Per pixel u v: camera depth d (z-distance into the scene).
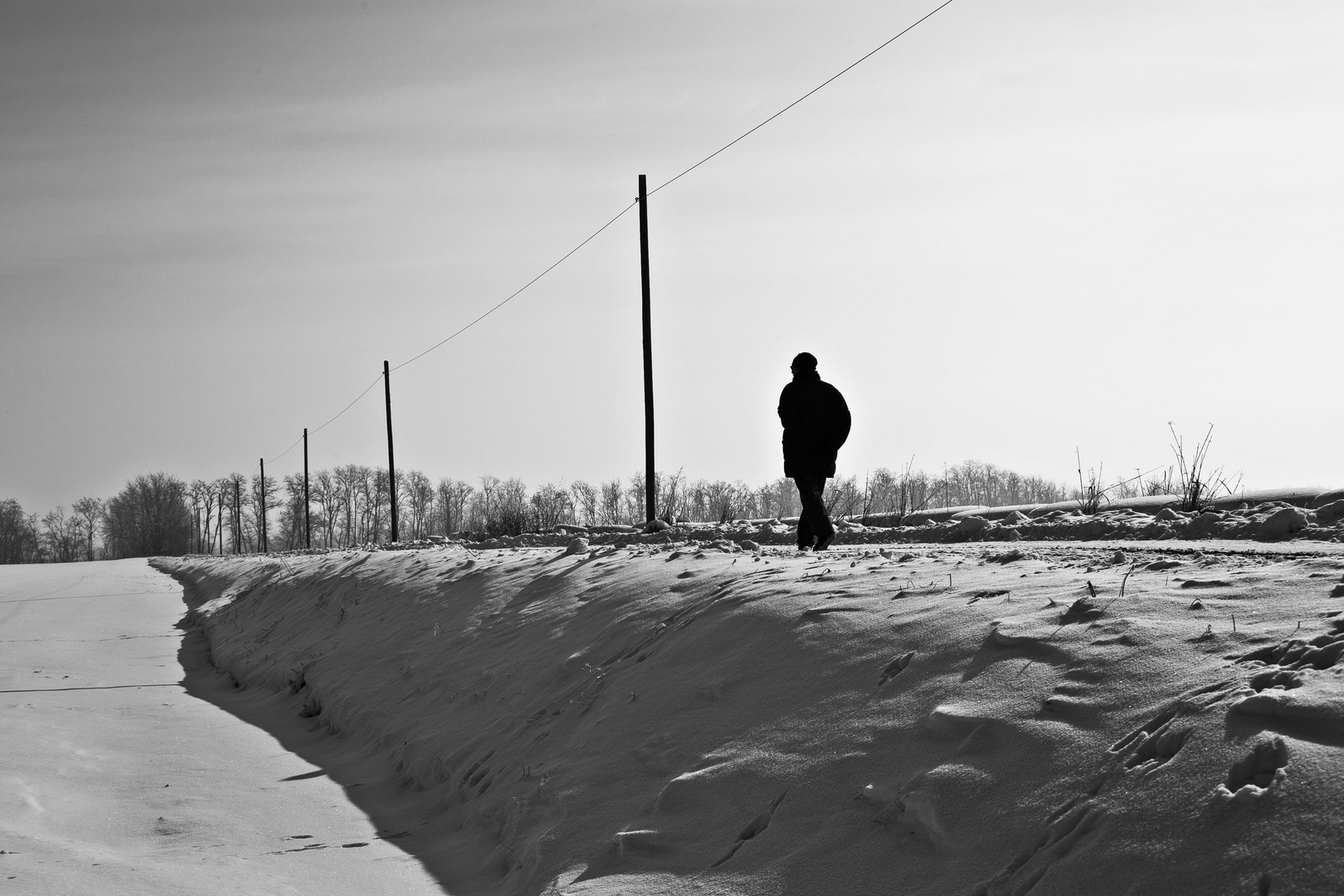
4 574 44.12
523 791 6.06
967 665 4.73
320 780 8.05
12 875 5.32
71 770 8.01
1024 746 3.96
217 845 6.25
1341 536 7.83
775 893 4.03
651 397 22.08
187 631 20.45
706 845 4.58
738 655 6.06
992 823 3.71
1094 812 3.45
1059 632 4.62
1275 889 2.82
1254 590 4.59
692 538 15.12
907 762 4.30
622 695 6.46
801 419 10.80
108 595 29.64
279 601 18.03
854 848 4.04
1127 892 3.10
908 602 5.80
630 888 4.48
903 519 15.40
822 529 10.68
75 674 14.18
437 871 5.72
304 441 68.19
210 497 129.62
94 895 5.07
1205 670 3.88
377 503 105.62
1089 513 12.62
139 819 6.79
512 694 7.84
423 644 10.53
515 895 4.98
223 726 10.47
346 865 5.85
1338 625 3.89
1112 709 3.92
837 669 5.32
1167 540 9.04
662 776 5.33
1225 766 3.30
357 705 9.82
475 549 16.25
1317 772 3.07
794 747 4.86
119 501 126.56
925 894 3.61
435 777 7.37
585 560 10.57
